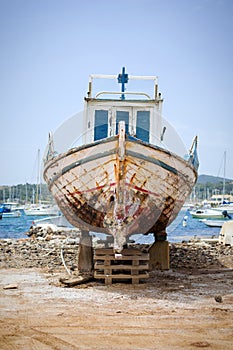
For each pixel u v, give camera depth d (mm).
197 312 5383
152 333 4520
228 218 43469
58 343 4195
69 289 6746
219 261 10000
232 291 6652
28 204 58844
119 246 6938
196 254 11070
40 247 11891
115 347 4090
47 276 7805
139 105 8586
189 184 8195
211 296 6293
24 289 6723
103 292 6547
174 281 7473
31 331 4566
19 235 21953
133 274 7195
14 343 4184
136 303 5855
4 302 5871
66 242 13078
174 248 12164
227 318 5102
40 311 5402
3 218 44531
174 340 4293
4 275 7930
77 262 9102
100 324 4844
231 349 4031
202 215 45375
